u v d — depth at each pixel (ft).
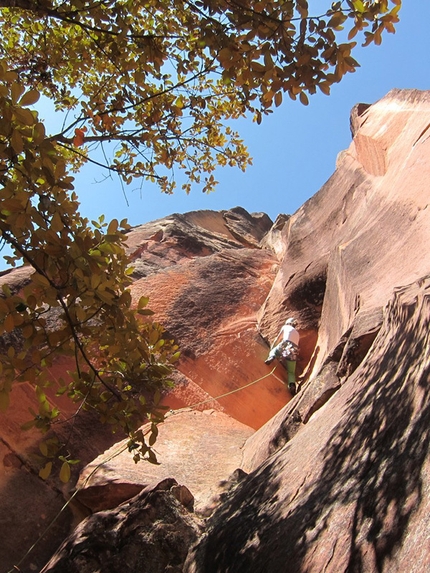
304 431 16.43
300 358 32.96
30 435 22.18
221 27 13.51
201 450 23.07
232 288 39.81
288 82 12.37
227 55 13.08
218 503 16.25
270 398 31.76
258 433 23.40
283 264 39.04
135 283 38.09
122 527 15.01
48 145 9.05
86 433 23.85
